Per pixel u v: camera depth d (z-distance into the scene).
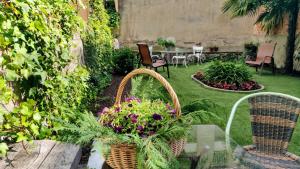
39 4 2.13
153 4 11.04
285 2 8.15
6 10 1.71
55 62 2.58
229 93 5.93
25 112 1.84
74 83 3.28
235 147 1.85
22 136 1.71
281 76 8.16
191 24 11.16
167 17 11.11
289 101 2.07
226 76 6.61
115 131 1.31
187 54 10.98
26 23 1.90
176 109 1.44
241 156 1.77
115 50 8.52
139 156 1.15
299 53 8.47
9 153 1.64
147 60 7.45
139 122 1.32
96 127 1.28
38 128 2.01
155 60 8.24
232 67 6.79
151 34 11.20
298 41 8.54
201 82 6.89
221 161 1.65
